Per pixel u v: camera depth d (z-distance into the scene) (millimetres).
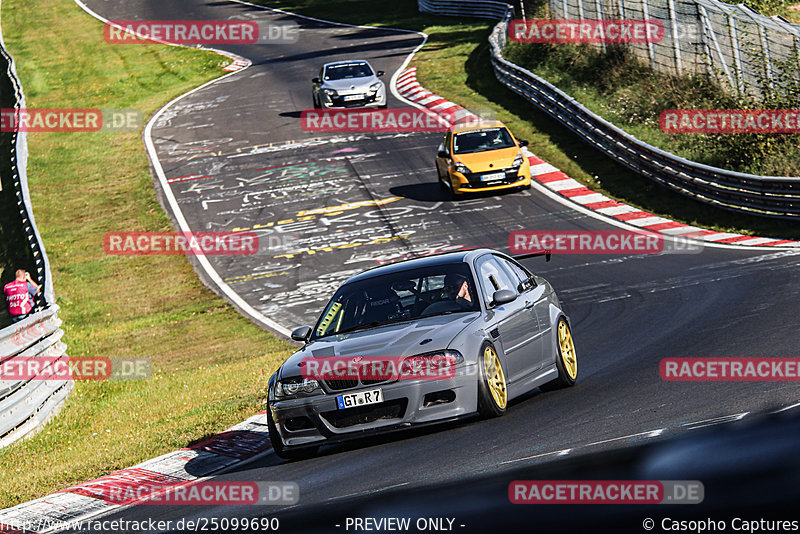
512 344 27812
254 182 108125
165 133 137625
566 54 127875
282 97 150250
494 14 187250
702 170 79000
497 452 20859
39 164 129125
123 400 47125
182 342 63281
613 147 94875
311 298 70562
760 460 4977
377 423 25125
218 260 85188
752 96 93125
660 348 37094
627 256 66812
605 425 22344
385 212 90688
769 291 47281
